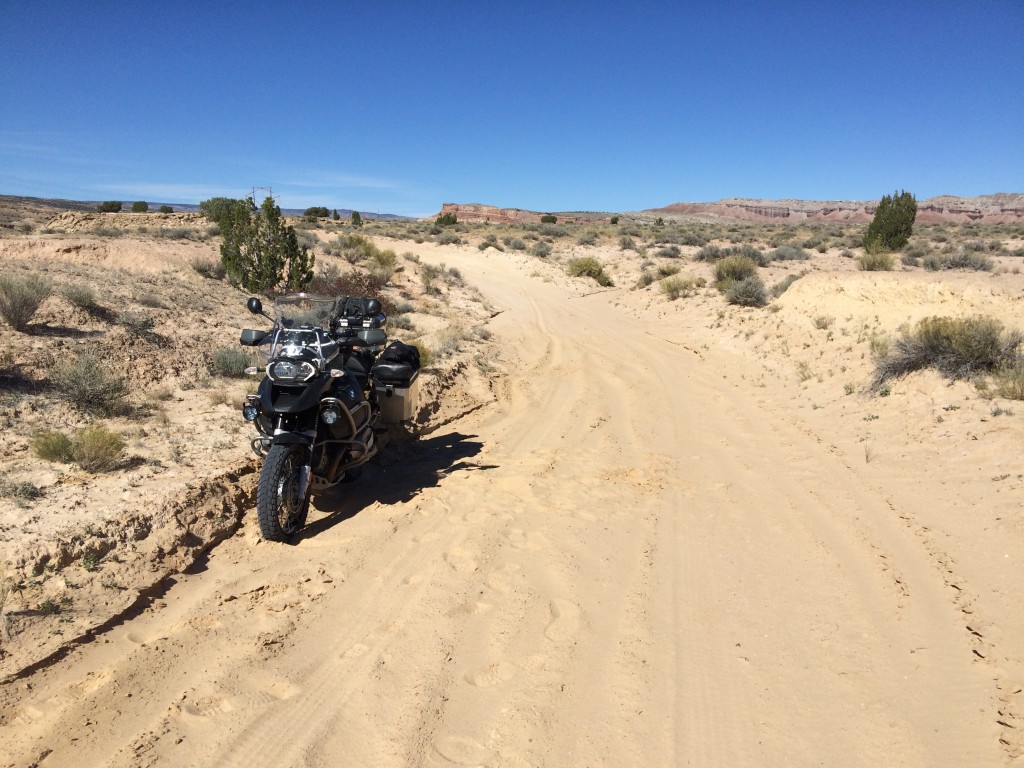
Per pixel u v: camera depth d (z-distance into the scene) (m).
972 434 7.98
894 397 9.93
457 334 16.22
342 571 5.23
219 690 3.78
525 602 4.86
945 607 4.77
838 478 7.52
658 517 6.54
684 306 24.94
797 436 9.27
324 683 3.91
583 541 5.93
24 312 9.58
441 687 3.89
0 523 4.95
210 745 3.38
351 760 3.33
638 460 8.39
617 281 37.16
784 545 5.89
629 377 13.83
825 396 11.11
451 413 10.54
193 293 14.86
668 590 5.11
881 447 8.41
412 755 3.35
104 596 4.50
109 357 9.41
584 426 10.03
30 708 3.51
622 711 3.74
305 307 7.25
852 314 15.01
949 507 6.44
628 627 4.59
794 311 16.78
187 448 6.97
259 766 3.26
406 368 7.77
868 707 3.78
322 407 5.96
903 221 40.41
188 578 5.00
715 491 7.27
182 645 4.18
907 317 13.70
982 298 13.46
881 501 6.79
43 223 53.03
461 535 5.96
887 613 4.73
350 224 62.53
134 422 7.70
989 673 4.02
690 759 3.40
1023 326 11.27
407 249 43.41
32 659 3.83
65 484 5.78
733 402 11.47
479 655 4.22
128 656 4.01
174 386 9.25
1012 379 8.80
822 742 3.52
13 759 3.19
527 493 7.05
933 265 28.78
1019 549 5.44
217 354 10.24
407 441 8.98
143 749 3.32
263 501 5.42
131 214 53.50
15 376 8.15
